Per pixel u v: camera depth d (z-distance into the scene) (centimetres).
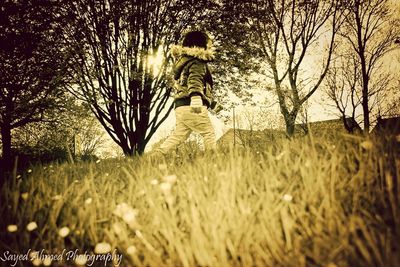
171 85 1468
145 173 281
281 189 192
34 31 1456
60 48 1495
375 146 219
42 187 244
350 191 178
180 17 1551
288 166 225
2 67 1532
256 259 129
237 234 144
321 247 124
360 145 221
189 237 157
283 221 143
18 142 2939
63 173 328
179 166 358
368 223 134
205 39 488
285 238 148
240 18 1694
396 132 239
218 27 1577
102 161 481
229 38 1620
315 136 289
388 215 140
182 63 486
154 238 163
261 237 143
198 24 1543
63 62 1476
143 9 1452
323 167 203
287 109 2100
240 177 208
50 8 1430
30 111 1764
